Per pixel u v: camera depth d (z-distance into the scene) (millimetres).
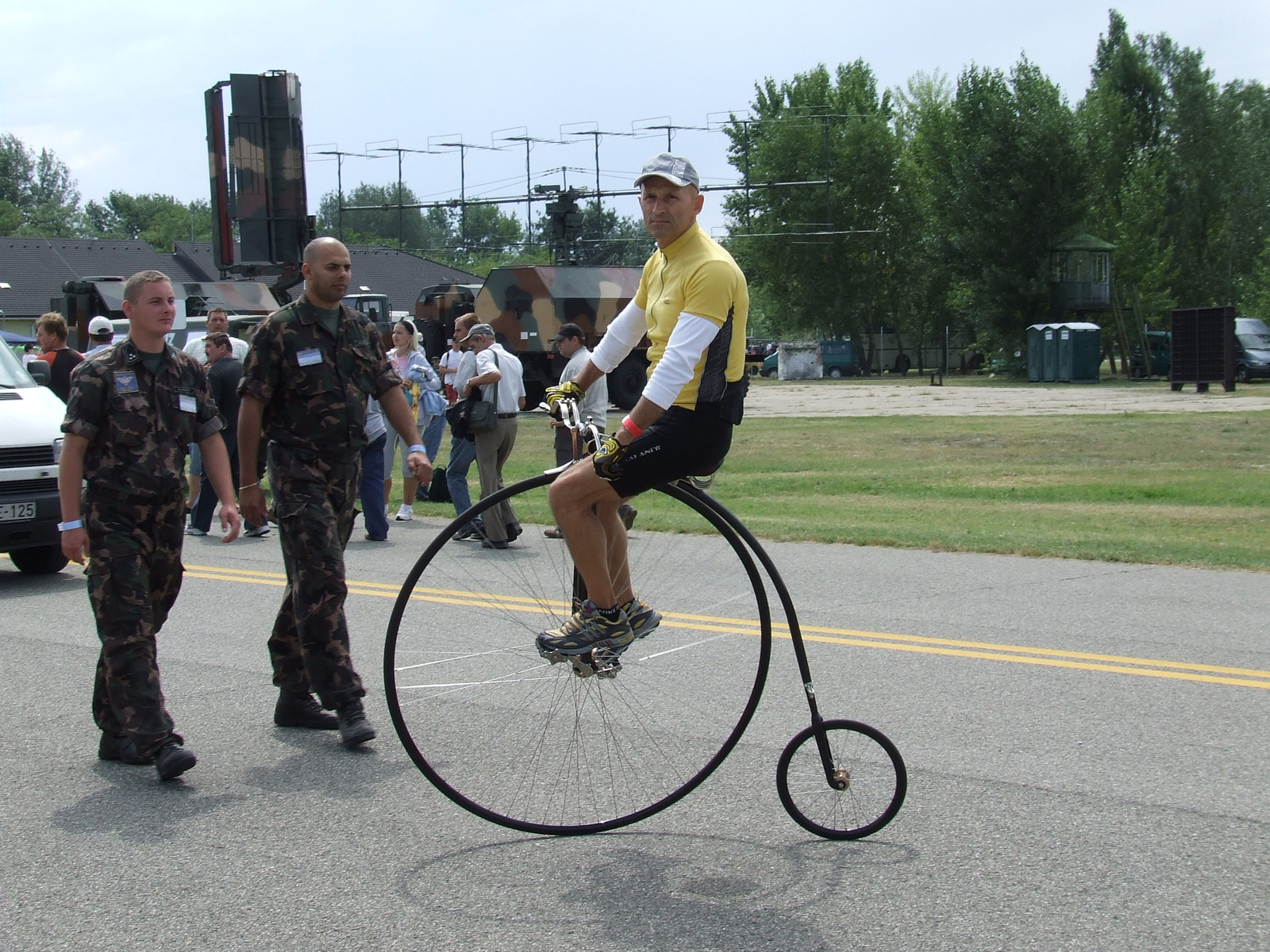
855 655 6258
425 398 12898
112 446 4590
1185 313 36375
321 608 4852
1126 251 50000
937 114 54750
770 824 4055
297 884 3621
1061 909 3381
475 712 5277
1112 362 53594
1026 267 50406
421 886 3598
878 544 9883
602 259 79625
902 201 62969
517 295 28844
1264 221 62812
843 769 4004
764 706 5352
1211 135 62344
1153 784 4395
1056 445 19828
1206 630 6840
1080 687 5672
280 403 4918
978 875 3617
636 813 3902
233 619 7395
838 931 3266
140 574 4629
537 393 29641
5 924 3367
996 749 4785
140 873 3709
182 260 63094
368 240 114625
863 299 63969
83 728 5250
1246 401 30969
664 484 3764
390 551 10008
